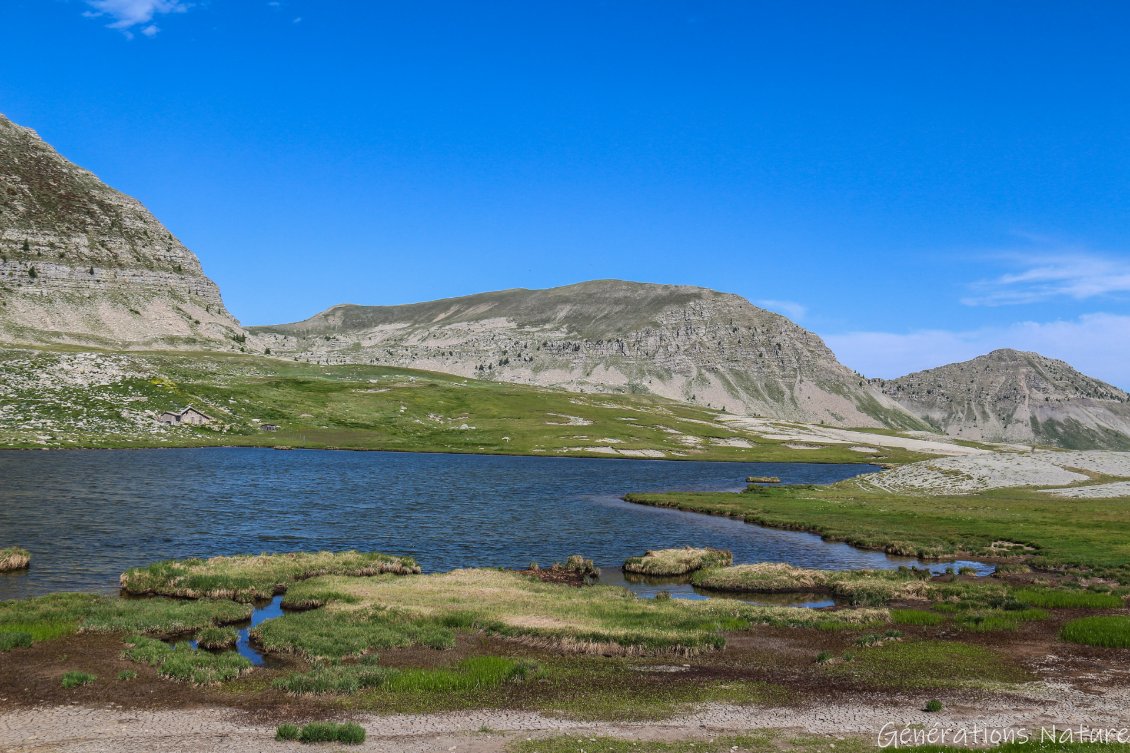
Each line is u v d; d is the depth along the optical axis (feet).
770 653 112.27
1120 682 98.89
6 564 161.89
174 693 89.15
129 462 399.24
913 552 210.18
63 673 93.56
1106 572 179.52
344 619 123.13
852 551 220.02
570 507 306.35
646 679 99.04
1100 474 390.21
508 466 513.04
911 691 94.84
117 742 74.38
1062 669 104.68
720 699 91.30
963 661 108.17
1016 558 204.85
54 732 76.38
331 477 382.83
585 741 77.05
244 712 83.87
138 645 104.32
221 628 114.11
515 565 192.34
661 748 75.36
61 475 323.78
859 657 110.01
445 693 91.66
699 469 572.92
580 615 130.82
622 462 608.60
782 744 76.59
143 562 174.19
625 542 229.45
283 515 254.06
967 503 315.78
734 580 169.78
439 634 114.83
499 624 121.49
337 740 75.87
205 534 213.05
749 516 280.31
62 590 146.10
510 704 88.53
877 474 424.46
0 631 107.04
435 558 196.85
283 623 118.73
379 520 253.85
